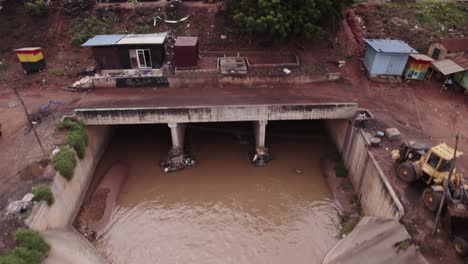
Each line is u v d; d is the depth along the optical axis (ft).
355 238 61.82
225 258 62.64
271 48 105.70
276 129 99.96
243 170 85.20
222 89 93.09
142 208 74.33
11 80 96.22
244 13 93.66
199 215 72.49
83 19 112.57
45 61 103.50
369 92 94.58
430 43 105.91
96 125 84.38
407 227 56.29
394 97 92.94
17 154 69.15
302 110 81.92
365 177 71.46
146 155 89.76
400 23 114.52
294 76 94.79
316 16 91.04
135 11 113.60
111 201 75.15
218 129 99.14
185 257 62.85
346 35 110.73
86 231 67.26
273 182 81.76
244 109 80.59
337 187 79.15
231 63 97.96
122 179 81.76
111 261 62.08
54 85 94.43
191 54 94.94
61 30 110.22
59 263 53.83
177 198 77.20
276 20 86.89
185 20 111.75
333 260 59.16
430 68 99.71
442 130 80.18
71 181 68.95
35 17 111.55
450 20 116.47
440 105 90.33
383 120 82.58
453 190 55.31
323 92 92.99
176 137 83.92
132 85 93.15
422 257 52.06
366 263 55.72
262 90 92.79
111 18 112.47
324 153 90.94
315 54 105.19
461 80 93.97
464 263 51.16
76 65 101.71
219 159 88.53
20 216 54.49
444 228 55.72
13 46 106.83
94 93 90.84
